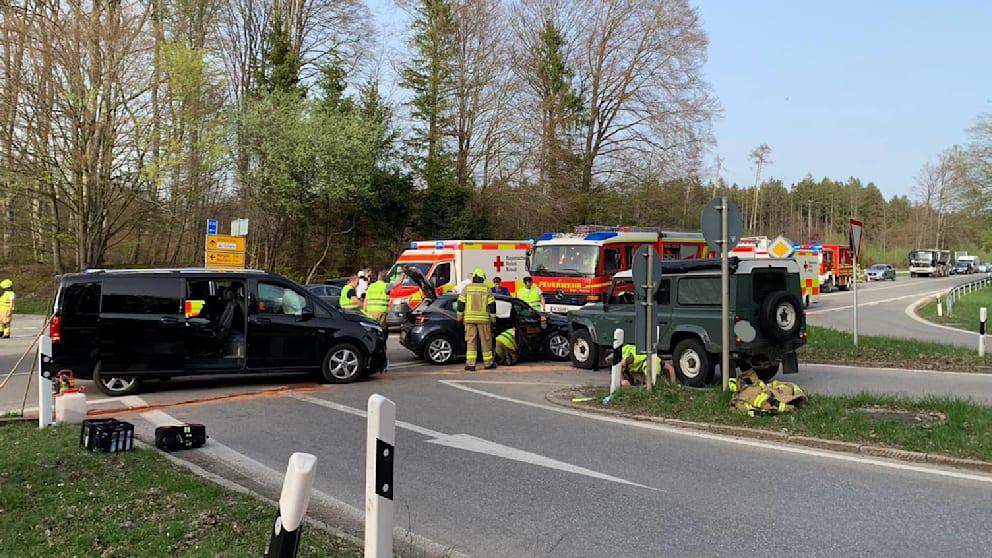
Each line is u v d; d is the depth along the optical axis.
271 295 11.60
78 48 23.92
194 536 4.55
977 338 20.25
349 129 33.62
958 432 7.45
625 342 13.32
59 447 6.76
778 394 8.93
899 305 35.47
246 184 33.50
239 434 8.26
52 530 4.58
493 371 13.80
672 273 11.82
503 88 36.97
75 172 25.25
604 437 8.13
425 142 38.47
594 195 39.91
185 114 26.23
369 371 12.24
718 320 11.12
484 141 37.84
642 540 5.00
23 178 24.53
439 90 37.44
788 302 11.19
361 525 5.33
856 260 16.22
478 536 5.09
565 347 15.47
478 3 36.41
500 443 7.85
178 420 9.01
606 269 20.14
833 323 25.50
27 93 23.86
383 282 17.83
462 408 9.90
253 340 11.32
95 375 10.52
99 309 10.57
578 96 39.06
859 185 120.62
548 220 38.75
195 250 35.75
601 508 5.68
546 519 5.43
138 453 6.73
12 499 5.13
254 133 33.16
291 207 33.53
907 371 13.65
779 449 7.53
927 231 97.56
